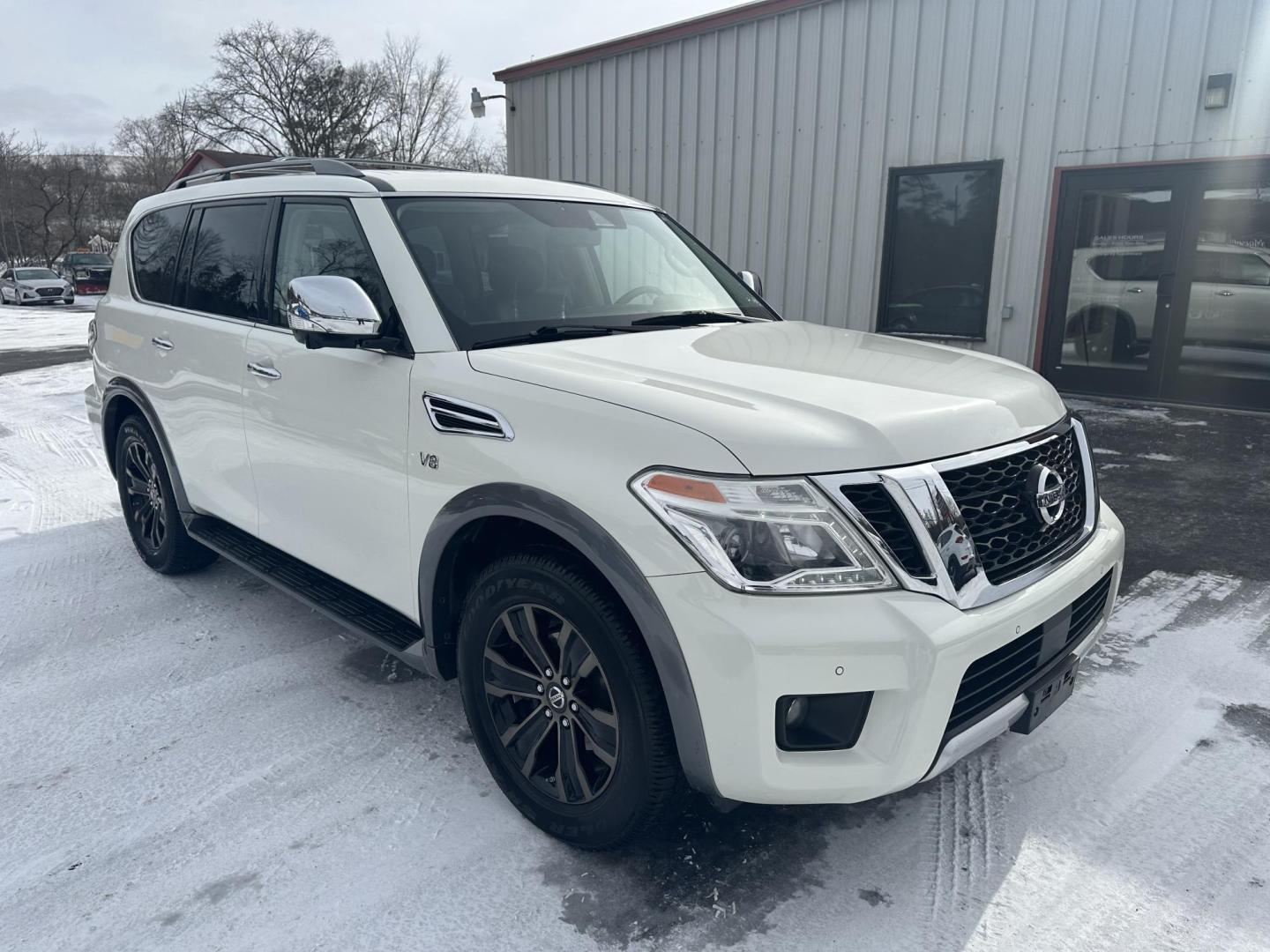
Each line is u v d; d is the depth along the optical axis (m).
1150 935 1.97
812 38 8.93
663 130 10.25
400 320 2.52
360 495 2.66
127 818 2.40
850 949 1.94
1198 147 7.28
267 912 2.06
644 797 2.02
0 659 3.35
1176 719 2.83
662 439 1.90
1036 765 2.61
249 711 2.96
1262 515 4.82
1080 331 8.20
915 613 1.80
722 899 2.09
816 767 1.84
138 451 4.11
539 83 11.41
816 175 9.19
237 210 3.37
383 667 3.28
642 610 1.87
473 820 2.39
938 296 8.79
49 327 20.75
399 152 44.66
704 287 3.31
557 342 2.53
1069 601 2.12
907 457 1.88
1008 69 7.96
